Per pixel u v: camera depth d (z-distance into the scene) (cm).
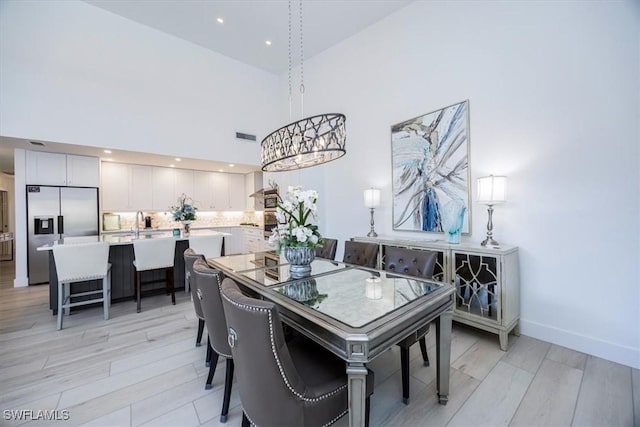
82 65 399
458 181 301
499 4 270
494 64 274
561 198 236
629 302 206
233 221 714
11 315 314
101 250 299
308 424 113
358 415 112
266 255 299
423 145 334
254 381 110
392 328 123
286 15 388
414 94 346
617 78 209
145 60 449
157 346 244
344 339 112
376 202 362
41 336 262
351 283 186
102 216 524
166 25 441
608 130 213
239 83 551
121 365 214
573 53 229
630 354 205
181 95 486
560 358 217
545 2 242
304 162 253
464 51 297
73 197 461
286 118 577
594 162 220
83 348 240
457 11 303
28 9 365
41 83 373
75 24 393
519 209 259
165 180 596
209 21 417
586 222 224
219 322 162
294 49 481
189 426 155
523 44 255
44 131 374
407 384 171
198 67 502
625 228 207
